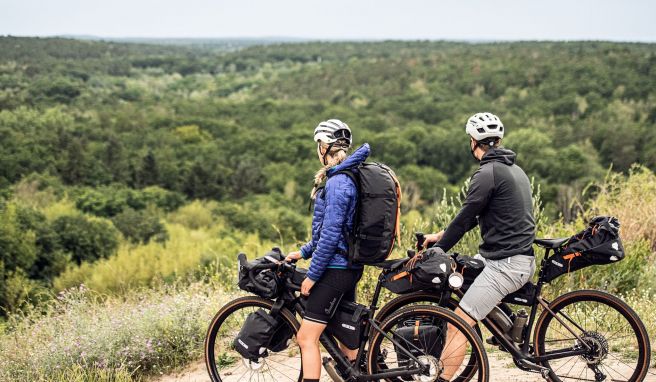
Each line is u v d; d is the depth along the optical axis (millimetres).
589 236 3359
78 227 33750
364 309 3445
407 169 73688
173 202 57469
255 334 3611
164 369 4828
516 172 3354
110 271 24281
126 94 178625
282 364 4523
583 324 4312
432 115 129000
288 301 3594
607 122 98688
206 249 30203
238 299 3777
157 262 25797
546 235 6387
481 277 3391
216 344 5039
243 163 73625
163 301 5840
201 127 108375
